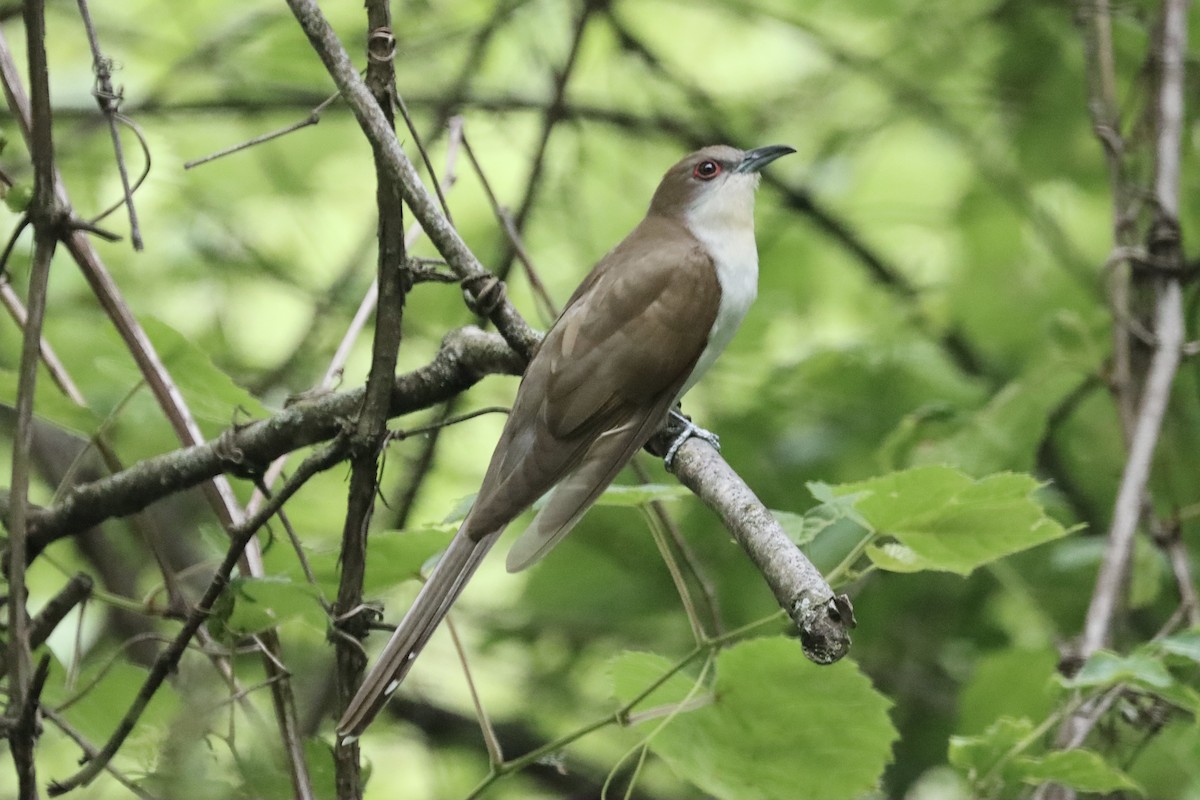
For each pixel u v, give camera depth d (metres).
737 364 13.77
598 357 7.69
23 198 6.13
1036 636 11.87
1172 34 10.43
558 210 14.64
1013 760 6.66
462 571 6.48
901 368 12.86
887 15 14.76
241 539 6.18
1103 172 14.28
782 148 9.06
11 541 6.00
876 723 6.86
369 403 6.13
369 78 6.36
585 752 13.47
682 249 8.43
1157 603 11.25
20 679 5.95
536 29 14.98
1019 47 14.43
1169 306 9.69
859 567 11.30
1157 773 9.30
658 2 15.57
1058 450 12.45
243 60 13.88
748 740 6.97
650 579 13.03
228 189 14.32
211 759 6.71
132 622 11.85
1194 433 11.30
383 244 6.21
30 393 6.02
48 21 14.07
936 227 14.89
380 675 5.94
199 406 7.65
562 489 7.09
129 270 13.62
